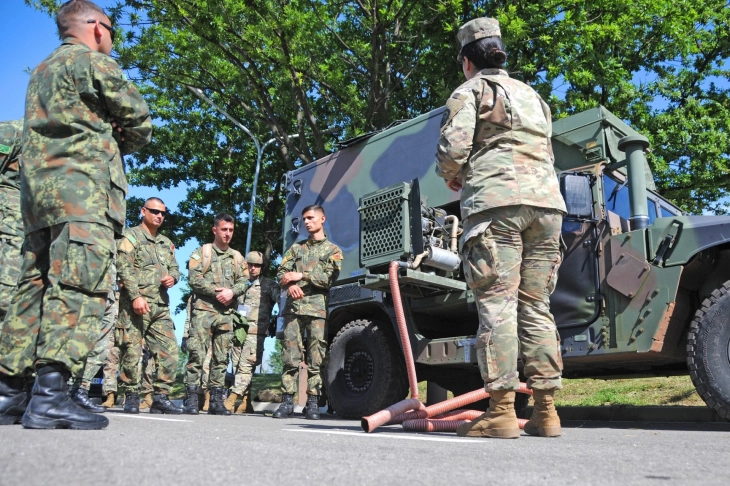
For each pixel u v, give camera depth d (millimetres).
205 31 12055
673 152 12969
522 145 3199
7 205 4152
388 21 12328
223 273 6598
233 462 1737
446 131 3189
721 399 4238
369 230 5457
